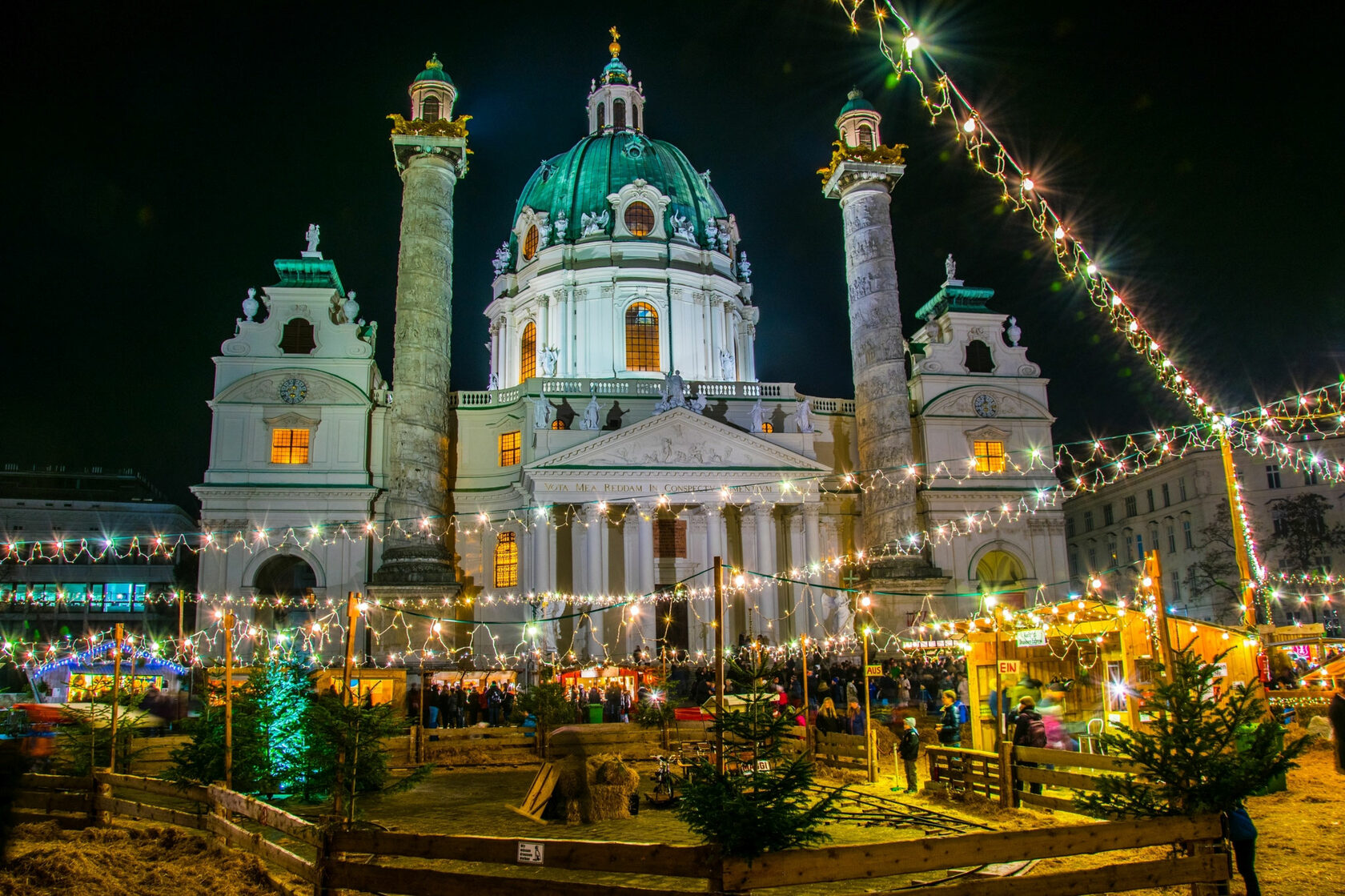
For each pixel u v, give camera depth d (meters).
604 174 70.06
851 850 9.35
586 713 33.97
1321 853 13.79
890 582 52.72
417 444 50.84
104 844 14.32
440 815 18.25
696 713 31.05
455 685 39.66
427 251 52.41
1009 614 22.55
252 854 12.76
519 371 69.31
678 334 66.81
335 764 15.19
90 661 38.72
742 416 59.91
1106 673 20.66
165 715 29.47
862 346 56.50
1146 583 16.91
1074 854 10.08
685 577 55.69
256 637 49.81
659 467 53.47
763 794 10.34
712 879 9.14
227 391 54.25
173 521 75.00
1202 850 10.54
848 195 58.06
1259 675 19.59
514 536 56.66
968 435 61.47
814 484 55.78
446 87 54.41
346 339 56.28
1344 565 67.12
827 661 49.03
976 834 9.80
